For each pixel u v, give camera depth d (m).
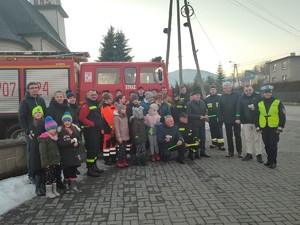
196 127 8.63
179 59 18.41
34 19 28.89
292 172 7.12
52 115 6.17
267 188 5.98
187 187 6.11
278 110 7.46
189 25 17.38
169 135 8.18
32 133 5.74
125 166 7.80
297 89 44.31
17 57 10.11
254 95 8.29
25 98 6.16
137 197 5.58
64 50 34.97
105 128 7.94
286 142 11.34
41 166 5.68
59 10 39.66
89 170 7.04
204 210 4.93
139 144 8.01
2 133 9.97
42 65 9.99
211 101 9.98
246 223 4.42
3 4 29.03
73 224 4.52
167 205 5.17
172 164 8.10
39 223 4.57
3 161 6.52
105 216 4.77
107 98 7.99
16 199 5.51
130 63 10.86
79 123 7.07
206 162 8.26
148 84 10.90
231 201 5.30
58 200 5.51
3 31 23.36
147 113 8.78
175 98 9.66
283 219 4.54
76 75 10.42
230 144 8.84
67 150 5.83
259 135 8.22
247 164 7.96
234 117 8.67
